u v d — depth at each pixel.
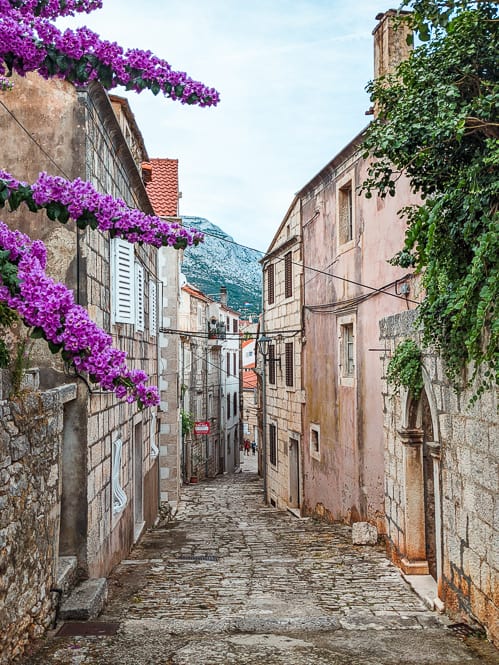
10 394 5.43
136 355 12.43
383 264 12.13
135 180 12.25
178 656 5.66
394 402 9.89
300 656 5.68
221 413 40.09
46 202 4.41
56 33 4.40
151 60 4.48
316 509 17.25
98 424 8.57
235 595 8.27
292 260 19.86
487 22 6.11
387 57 12.06
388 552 10.62
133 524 12.32
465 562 6.68
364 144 7.25
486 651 5.81
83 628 6.47
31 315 3.87
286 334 20.55
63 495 7.85
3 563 5.04
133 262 10.84
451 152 6.66
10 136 8.14
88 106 8.28
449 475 7.20
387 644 6.06
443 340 6.90
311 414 17.75
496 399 5.82
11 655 5.25
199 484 31.95
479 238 5.38
